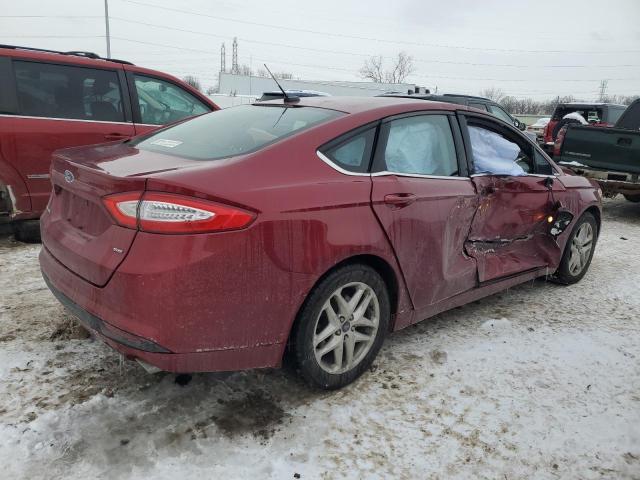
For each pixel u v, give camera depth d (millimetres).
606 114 12711
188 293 2240
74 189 2674
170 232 2219
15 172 4879
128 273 2246
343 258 2660
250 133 2916
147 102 5766
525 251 4191
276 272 2428
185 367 2344
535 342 3623
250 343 2457
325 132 2826
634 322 4051
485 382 3094
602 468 2465
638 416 2855
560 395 3012
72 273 2590
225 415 2652
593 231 4930
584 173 7953
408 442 2551
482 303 4293
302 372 2699
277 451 2432
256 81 42094
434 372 3160
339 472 2334
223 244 2273
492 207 3695
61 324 3439
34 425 2473
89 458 2307
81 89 5254
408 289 3113
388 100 3367
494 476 2377
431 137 3367
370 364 3055
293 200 2484
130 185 2285
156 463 2305
